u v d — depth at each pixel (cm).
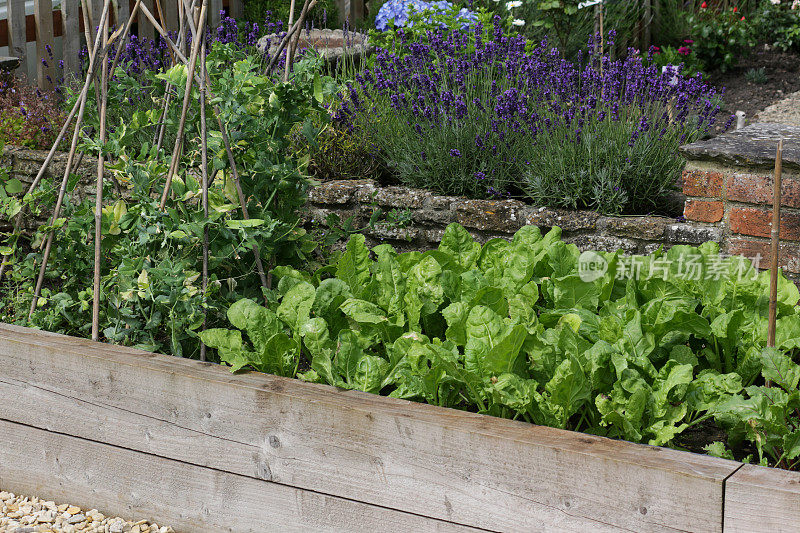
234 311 217
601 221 327
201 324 229
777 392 176
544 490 171
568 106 391
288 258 266
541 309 224
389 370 205
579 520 169
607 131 360
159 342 236
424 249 360
